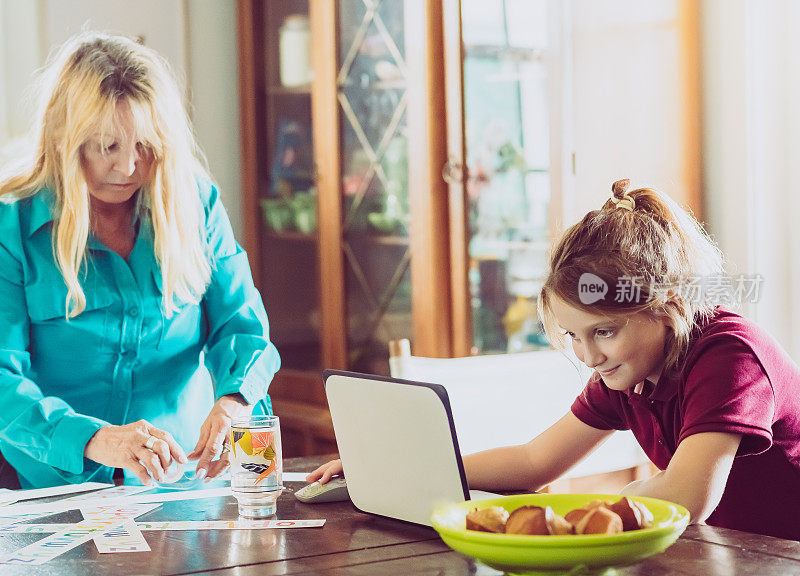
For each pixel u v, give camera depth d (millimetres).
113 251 1763
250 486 1358
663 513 1046
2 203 1707
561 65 2795
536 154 2771
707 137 3037
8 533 1300
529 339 2795
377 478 1334
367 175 2891
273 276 3240
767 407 1306
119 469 1708
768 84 2926
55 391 1743
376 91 2832
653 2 2930
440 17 2637
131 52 1726
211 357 1818
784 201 2949
